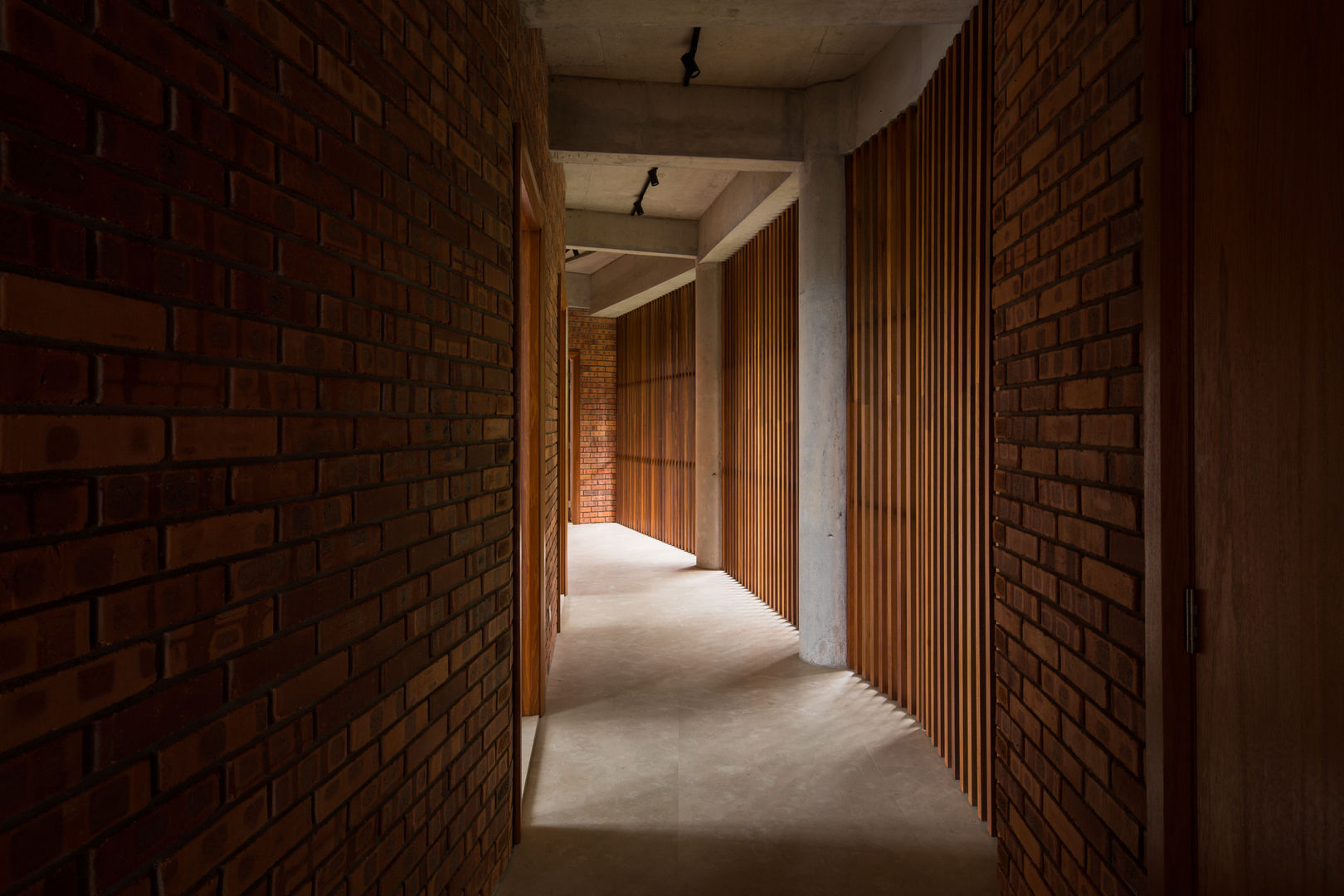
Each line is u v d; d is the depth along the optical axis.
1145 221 1.40
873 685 4.32
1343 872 1.02
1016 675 2.02
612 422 11.93
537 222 3.76
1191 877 1.33
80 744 0.87
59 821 0.85
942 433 3.53
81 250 0.88
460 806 2.06
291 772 1.28
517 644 2.70
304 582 1.31
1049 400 1.82
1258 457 1.18
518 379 2.73
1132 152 1.46
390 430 1.62
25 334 0.81
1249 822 1.20
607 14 3.16
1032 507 1.92
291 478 1.27
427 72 1.81
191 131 1.04
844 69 4.53
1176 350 1.35
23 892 0.80
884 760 3.35
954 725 3.24
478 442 2.18
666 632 5.50
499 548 2.38
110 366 0.92
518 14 2.76
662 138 4.69
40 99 0.83
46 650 0.83
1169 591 1.35
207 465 1.08
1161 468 1.36
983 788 2.87
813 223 4.70
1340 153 1.03
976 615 3.04
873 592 4.34
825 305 4.68
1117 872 1.52
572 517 11.79
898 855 2.58
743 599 6.59
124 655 0.94
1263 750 1.17
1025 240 1.95
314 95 1.33
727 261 7.55
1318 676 1.07
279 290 1.23
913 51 3.89
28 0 0.82
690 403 8.97
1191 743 1.33
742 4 3.11
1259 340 1.17
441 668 1.92
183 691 1.04
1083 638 1.65
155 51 0.98
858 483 4.55
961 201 3.33
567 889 2.38
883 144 4.32
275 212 1.22
